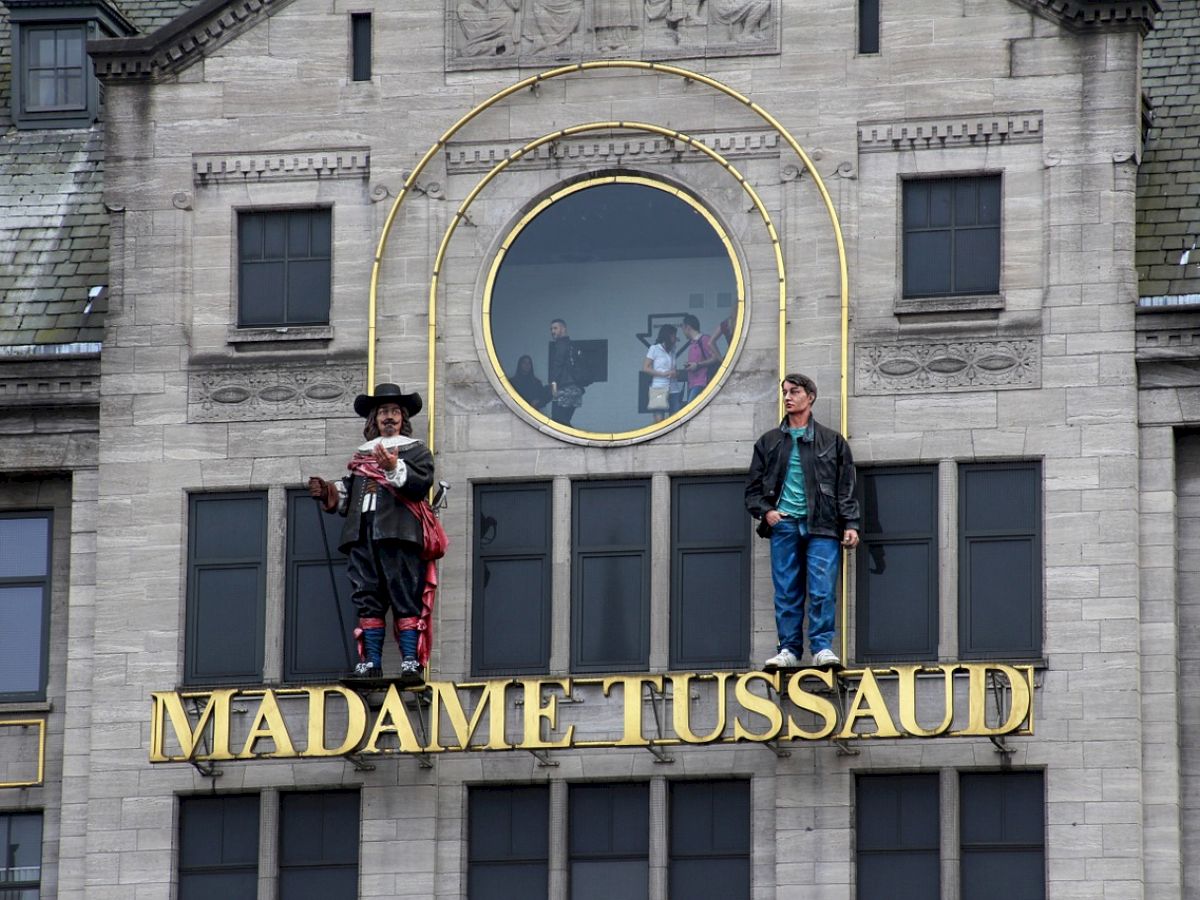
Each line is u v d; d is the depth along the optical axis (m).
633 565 128.75
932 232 129.75
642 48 131.62
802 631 126.06
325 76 133.12
